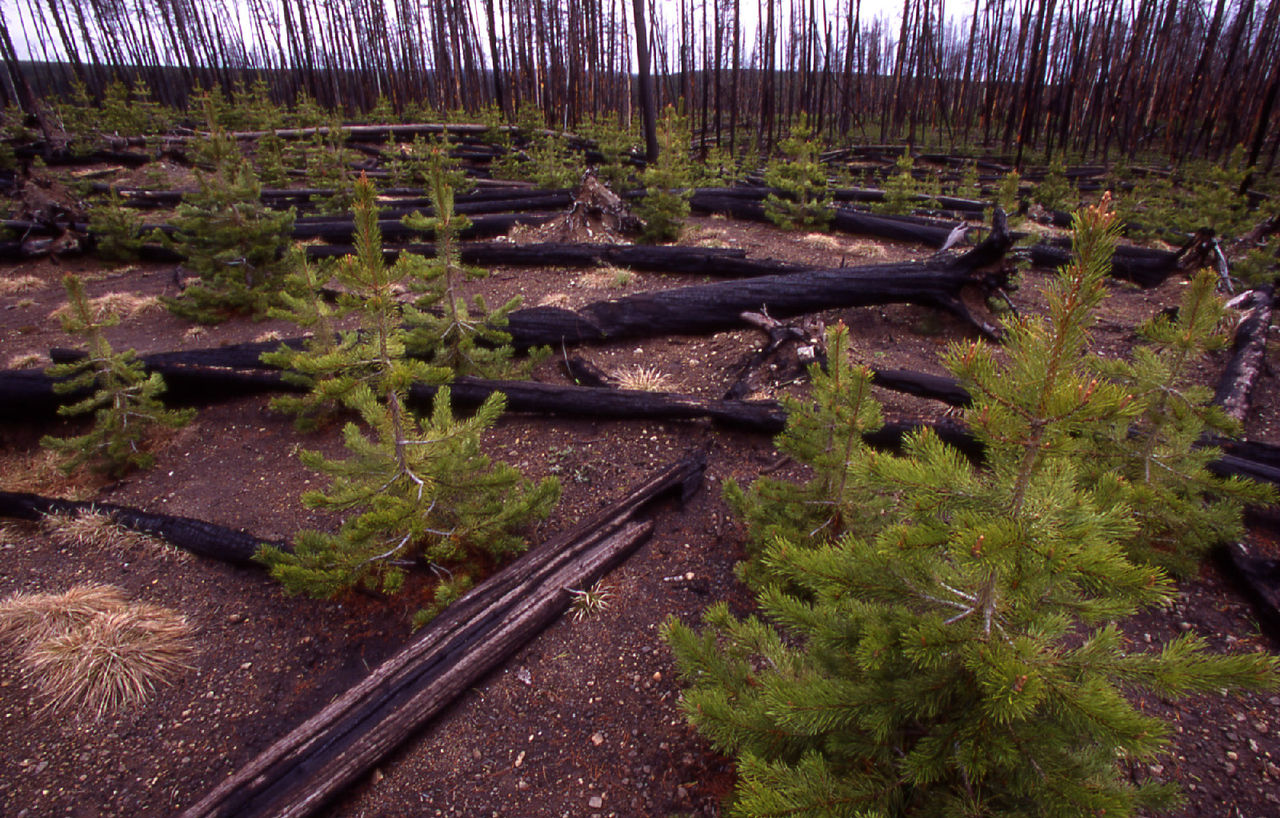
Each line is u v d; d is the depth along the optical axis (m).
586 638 3.73
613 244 10.16
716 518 4.69
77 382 5.53
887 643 1.77
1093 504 1.81
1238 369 5.91
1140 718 1.58
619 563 4.29
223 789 2.77
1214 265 8.68
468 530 4.02
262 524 4.95
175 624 3.99
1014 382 1.73
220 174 8.66
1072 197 15.38
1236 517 3.64
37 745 3.28
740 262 9.21
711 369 6.95
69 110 21.77
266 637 3.94
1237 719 3.03
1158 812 2.63
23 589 4.33
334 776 2.87
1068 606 1.86
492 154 21.03
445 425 3.94
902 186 12.74
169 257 11.86
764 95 27.19
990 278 7.11
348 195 13.55
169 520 4.75
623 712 3.29
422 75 41.03
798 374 6.36
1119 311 8.11
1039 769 1.81
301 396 6.46
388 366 3.71
